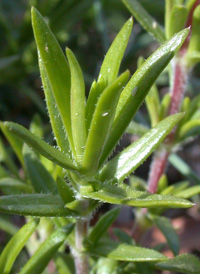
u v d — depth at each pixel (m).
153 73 0.10
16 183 0.14
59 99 0.10
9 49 0.24
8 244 0.11
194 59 0.14
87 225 0.11
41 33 0.10
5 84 0.25
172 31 0.13
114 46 0.10
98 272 0.14
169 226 0.14
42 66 0.10
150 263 0.13
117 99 0.09
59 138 0.10
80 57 0.26
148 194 0.09
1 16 0.23
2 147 0.15
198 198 0.21
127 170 0.10
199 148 0.26
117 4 0.26
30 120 0.25
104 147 0.10
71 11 0.24
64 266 0.13
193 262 0.12
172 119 0.10
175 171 0.24
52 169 0.14
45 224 0.14
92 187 0.10
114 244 0.11
